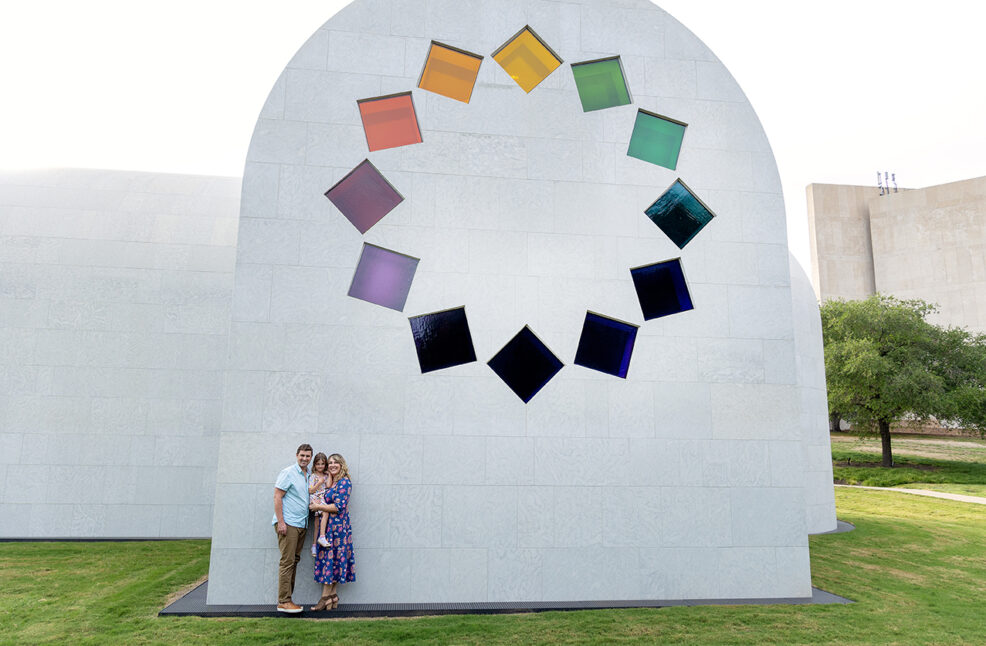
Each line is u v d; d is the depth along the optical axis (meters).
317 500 6.90
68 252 11.78
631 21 8.88
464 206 8.13
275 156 7.89
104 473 11.22
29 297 11.52
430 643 5.78
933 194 49.06
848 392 29.97
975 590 8.60
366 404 7.55
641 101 8.67
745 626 6.47
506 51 8.62
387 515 7.38
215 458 11.51
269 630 6.07
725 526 7.84
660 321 8.21
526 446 7.71
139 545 10.44
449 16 8.52
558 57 8.64
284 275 7.67
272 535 7.14
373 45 8.30
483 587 7.37
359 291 7.84
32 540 10.80
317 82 8.12
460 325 7.94
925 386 28.09
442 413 7.65
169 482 11.32
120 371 11.52
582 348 8.11
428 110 8.27
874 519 15.05
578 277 8.19
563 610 7.07
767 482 8.00
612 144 8.52
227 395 7.34
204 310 11.87
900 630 6.50
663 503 7.80
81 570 8.54
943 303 47.66
